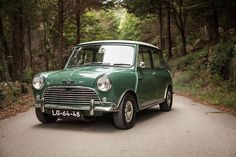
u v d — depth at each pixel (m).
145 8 31.12
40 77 7.78
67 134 7.25
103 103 7.21
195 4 22.09
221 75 16.89
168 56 33.16
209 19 26.39
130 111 7.90
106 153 5.87
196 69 21.00
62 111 7.57
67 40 33.66
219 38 23.89
